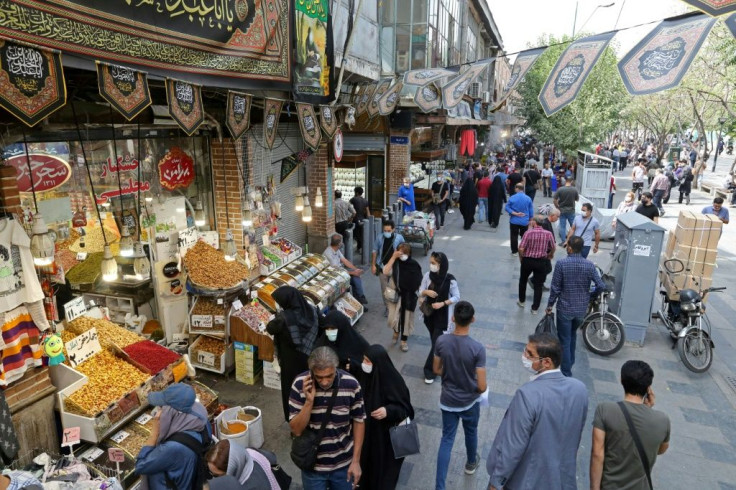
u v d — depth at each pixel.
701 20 4.60
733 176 21.62
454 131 25.11
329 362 3.36
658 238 7.22
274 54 6.52
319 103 7.95
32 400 4.28
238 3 5.66
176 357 5.27
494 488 3.22
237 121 5.32
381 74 13.05
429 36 13.84
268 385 6.25
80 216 5.77
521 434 3.12
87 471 4.00
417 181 17.69
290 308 4.91
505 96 6.20
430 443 5.30
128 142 6.19
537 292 8.66
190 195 7.09
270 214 8.21
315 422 3.57
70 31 3.70
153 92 5.53
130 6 4.22
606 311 7.34
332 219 10.62
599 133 22.38
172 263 6.36
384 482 4.07
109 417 4.47
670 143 49.25
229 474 3.15
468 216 15.62
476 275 10.98
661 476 4.86
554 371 3.23
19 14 3.32
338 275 8.09
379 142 15.02
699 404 6.08
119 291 6.49
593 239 9.78
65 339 4.87
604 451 3.26
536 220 8.95
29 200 4.99
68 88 4.51
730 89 21.89
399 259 7.12
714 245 7.39
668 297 7.69
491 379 6.58
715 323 8.57
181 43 4.84
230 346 6.34
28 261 4.14
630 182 29.73
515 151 36.84
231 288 6.12
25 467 4.10
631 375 3.27
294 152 9.44
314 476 3.64
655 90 4.79
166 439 3.44
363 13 11.44
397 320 7.41
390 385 4.04
